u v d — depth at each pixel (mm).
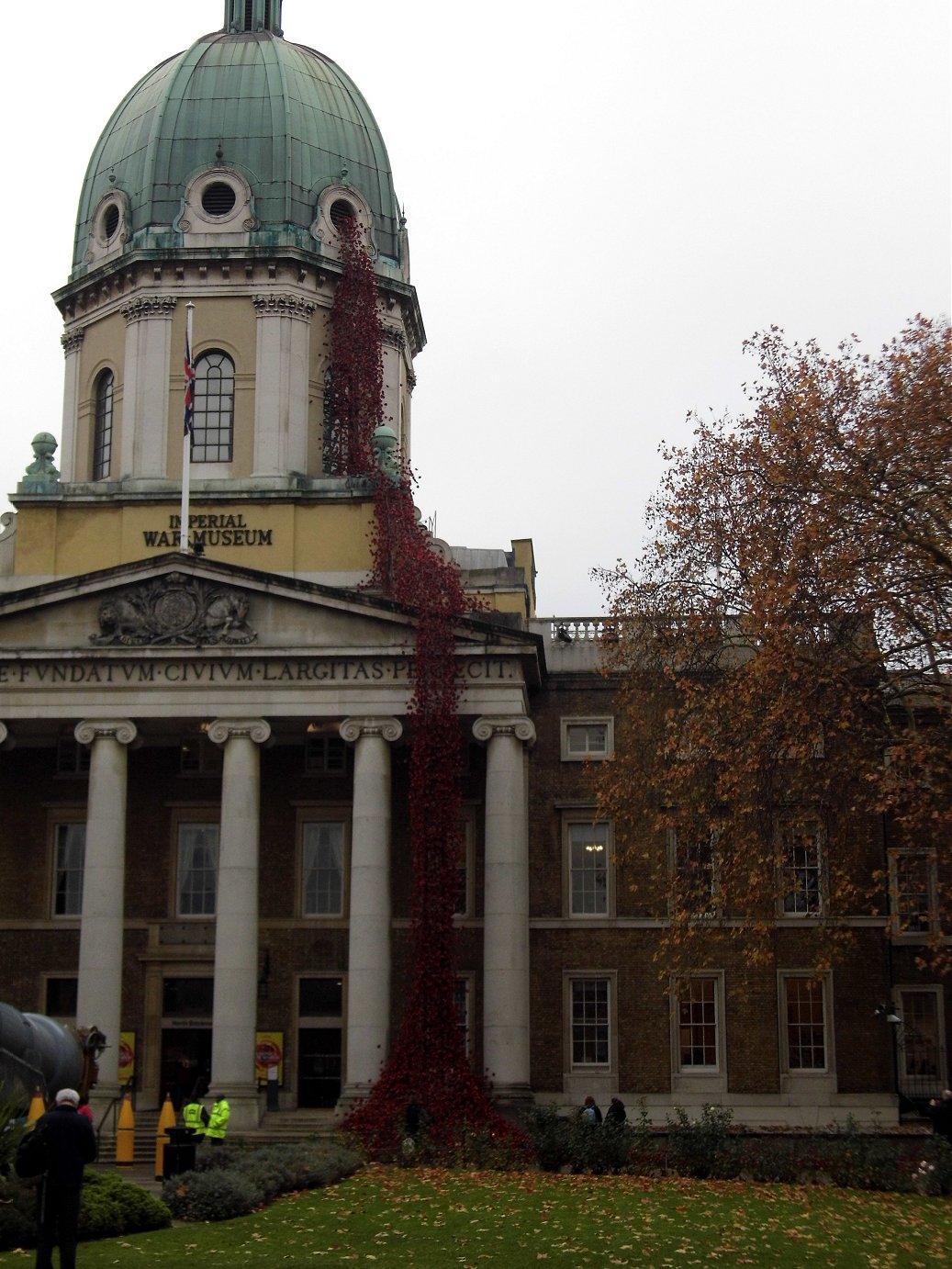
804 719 37656
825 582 37906
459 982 54406
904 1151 37688
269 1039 54156
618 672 55125
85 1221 27016
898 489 37781
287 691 51625
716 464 43688
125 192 61000
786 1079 53375
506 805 50906
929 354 38375
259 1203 31234
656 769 46344
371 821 50594
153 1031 54812
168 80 62094
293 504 56781
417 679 50844
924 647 38875
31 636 52406
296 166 60781
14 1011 31000
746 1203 31422
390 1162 41531
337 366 59750
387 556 54750
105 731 51625
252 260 59125
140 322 59312
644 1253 26125
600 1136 38250
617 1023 54031
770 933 41625
